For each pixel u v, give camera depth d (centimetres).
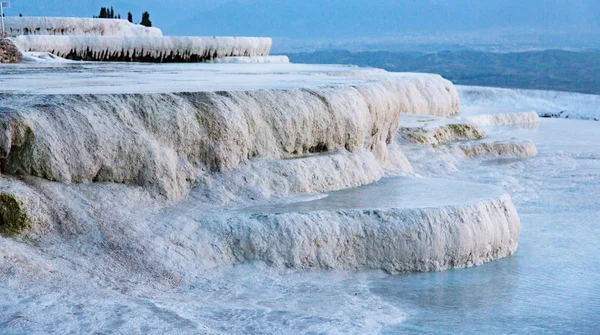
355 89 1702
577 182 2236
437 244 1316
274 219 1254
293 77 2023
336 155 1583
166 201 1306
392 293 1205
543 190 2122
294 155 1543
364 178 1600
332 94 1622
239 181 1407
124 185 1288
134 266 1138
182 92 1412
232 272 1198
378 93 1773
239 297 1127
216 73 2209
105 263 1125
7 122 1192
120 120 1311
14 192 1145
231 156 1424
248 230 1238
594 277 1341
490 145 2523
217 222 1252
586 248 1523
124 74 2059
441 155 2366
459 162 2405
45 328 915
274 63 3659
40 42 3275
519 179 2244
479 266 1370
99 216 1204
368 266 1280
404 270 1298
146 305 1017
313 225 1261
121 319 959
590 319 1147
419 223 1311
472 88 5388
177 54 3603
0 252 1041
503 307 1177
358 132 1648
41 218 1152
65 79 1788
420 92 3058
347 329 1041
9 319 918
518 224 1478
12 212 1132
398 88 2855
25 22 3869
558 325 1121
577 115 4762
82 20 4078
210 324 1005
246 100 1480
